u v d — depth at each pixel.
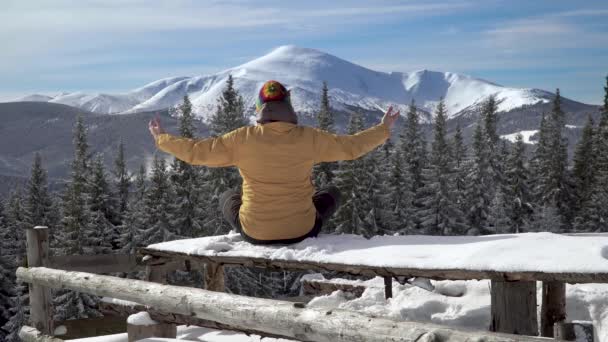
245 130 4.65
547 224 65.75
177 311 3.70
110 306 5.52
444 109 70.38
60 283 4.99
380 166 57.94
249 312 3.14
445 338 2.31
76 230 50.12
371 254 3.87
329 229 52.62
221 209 5.20
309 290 7.05
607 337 4.01
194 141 4.66
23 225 61.97
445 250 3.76
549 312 3.92
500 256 3.36
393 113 4.78
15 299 48.78
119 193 66.62
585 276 2.95
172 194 51.91
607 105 71.38
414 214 64.62
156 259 5.14
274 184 4.59
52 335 5.54
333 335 2.70
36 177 64.12
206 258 4.65
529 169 75.75
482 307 4.38
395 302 5.00
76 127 63.50
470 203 66.38
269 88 4.69
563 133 74.50
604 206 60.88
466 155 75.62
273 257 4.20
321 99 65.50
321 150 4.61
